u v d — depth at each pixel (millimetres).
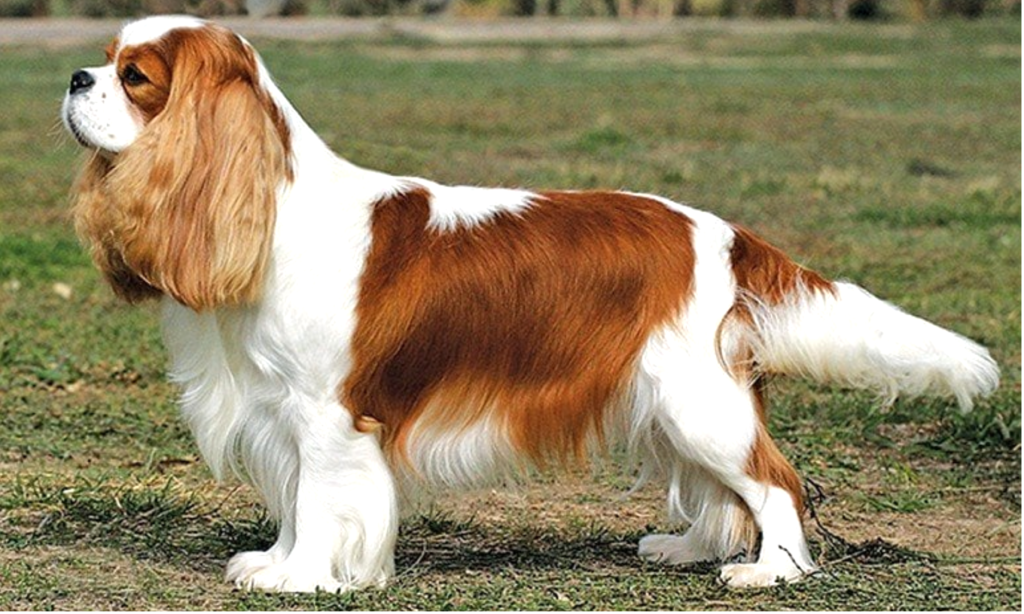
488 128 27859
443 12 62625
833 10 68188
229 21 38562
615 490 9328
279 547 7320
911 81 39125
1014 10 68188
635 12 68188
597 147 25516
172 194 6816
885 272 16141
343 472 7008
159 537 8047
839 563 7754
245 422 7195
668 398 7137
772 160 24609
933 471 9930
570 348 7156
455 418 7145
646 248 7219
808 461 9992
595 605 7059
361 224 7062
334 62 40625
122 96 6914
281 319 6922
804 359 7332
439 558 7871
